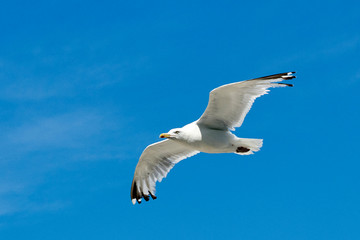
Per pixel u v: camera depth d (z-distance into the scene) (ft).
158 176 52.85
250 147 45.78
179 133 45.57
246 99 44.14
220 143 45.52
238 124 45.24
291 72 43.11
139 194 53.72
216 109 44.73
